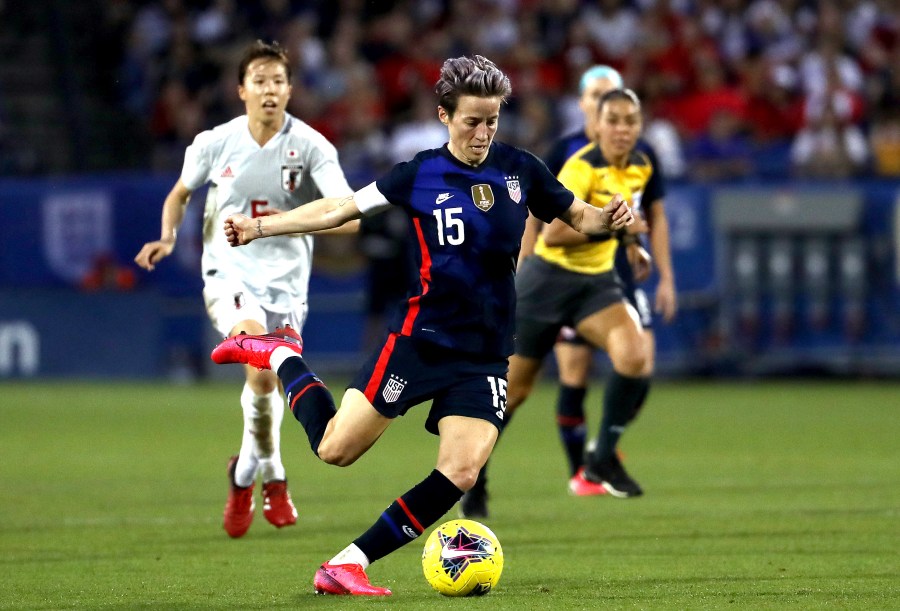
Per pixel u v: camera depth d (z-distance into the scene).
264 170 25.36
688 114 71.00
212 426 46.75
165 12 79.44
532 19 76.81
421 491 18.62
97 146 78.00
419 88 71.81
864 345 62.56
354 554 18.98
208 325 64.38
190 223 63.22
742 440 42.56
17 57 79.56
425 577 20.05
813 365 63.28
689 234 61.69
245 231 18.98
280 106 25.06
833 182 62.09
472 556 18.72
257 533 25.56
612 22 76.50
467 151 18.50
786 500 29.53
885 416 49.84
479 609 17.77
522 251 28.95
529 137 68.19
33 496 30.70
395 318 19.19
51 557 22.75
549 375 68.00
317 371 63.22
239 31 77.88
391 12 79.19
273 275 25.70
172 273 63.75
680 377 64.50
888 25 78.38
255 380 24.14
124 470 35.62
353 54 74.81
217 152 25.44
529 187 19.09
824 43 73.81
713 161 67.69
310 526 26.39
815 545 23.53
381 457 38.84
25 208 63.81
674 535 24.78
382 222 62.06
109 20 81.12
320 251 62.91
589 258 28.66
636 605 18.09
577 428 31.69
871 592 19.06
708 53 74.19
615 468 30.12
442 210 18.58
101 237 63.62
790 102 73.25
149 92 78.50
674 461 37.38
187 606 18.30
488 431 18.72
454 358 18.86
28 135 75.94
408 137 68.00
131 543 24.28
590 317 28.98
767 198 61.81
